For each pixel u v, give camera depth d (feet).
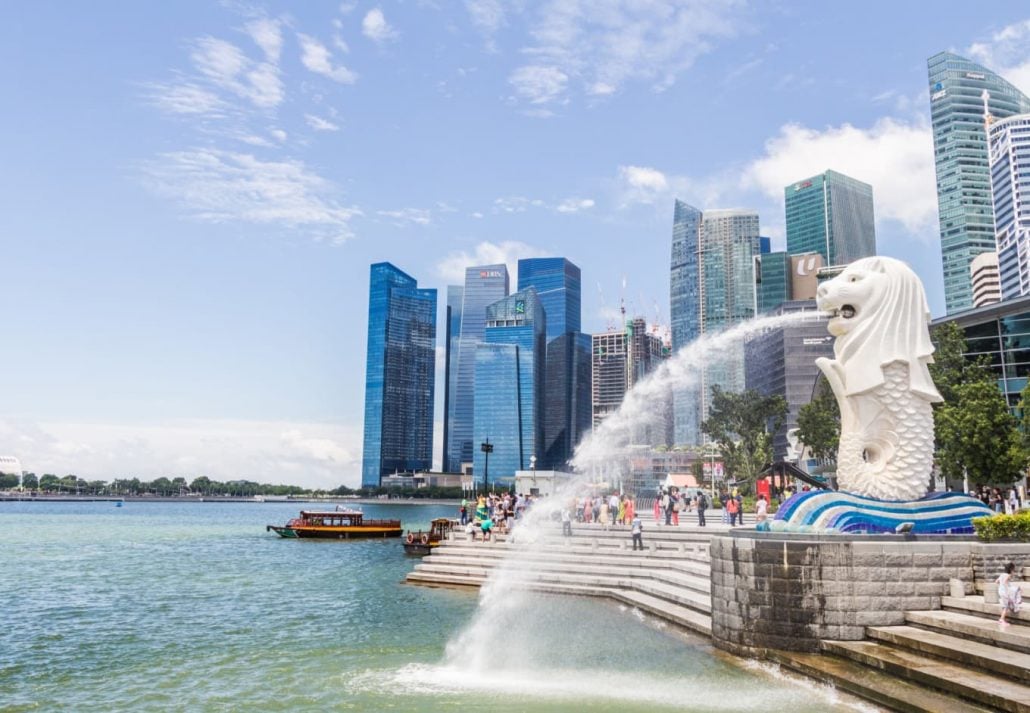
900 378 68.44
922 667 48.80
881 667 52.08
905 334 69.15
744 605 62.85
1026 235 504.43
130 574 155.94
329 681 61.57
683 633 74.64
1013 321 192.54
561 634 75.72
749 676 57.26
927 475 67.92
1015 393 189.67
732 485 208.13
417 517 508.53
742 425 234.17
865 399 69.00
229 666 69.10
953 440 139.23
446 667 65.16
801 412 201.46
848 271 71.72
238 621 94.79
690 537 114.52
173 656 74.33
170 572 159.12
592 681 57.98
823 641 58.49
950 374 154.92
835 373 71.15
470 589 112.98
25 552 215.72
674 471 311.27
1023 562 59.62
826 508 66.44
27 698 59.77
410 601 103.65
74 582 141.90
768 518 71.26
